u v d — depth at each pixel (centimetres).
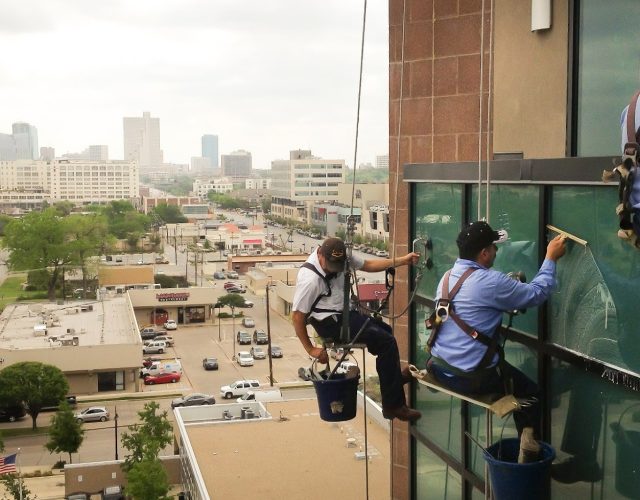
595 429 633
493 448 632
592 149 728
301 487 2334
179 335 7750
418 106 1215
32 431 4869
